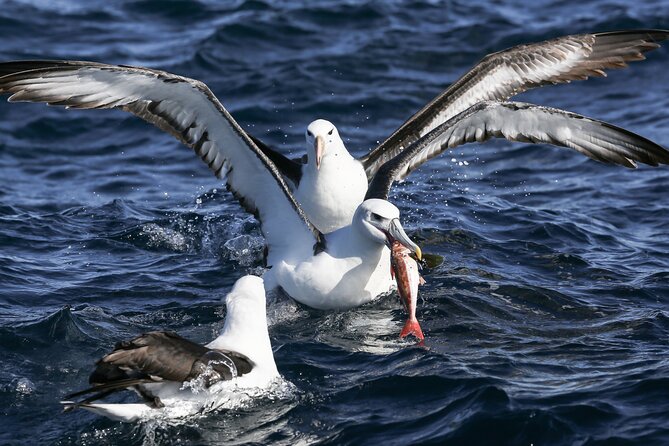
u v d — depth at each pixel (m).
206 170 21.03
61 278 14.95
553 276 15.21
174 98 13.88
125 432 10.49
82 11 28.53
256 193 14.83
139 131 22.80
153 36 27.16
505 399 10.92
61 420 10.82
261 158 14.27
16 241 16.34
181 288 14.75
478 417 10.62
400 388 11.39
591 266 15.54
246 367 10.96
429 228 16.95
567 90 24.53
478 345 12.68
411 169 16.30
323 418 10.82
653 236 17.14
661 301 14.29
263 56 25.70
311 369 11.92
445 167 20.84
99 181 20.34
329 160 15.24
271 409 10.91
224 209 18.20
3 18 27.44
